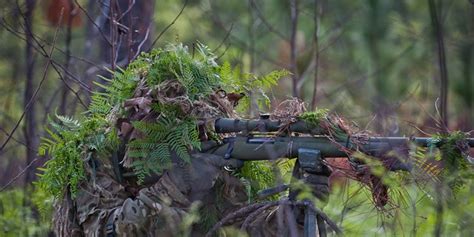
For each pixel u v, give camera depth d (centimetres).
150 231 816
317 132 787
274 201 803
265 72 1812
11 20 1467
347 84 1814
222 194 841
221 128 821
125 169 848
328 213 1007
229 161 818
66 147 871
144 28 1309
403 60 1870
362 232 985
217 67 877
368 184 790
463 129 1516
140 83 853
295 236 767
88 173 858
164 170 830
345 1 2017
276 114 808
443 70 1204
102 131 862
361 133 787
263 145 802
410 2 1958
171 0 1870
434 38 1772
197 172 817
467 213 856
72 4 1508
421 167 779
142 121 826
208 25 1889
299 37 1941
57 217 890
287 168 888
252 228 838
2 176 1384
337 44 1952
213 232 827
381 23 1950
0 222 1144
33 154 1265
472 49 1714
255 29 1920
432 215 938
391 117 1273
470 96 1659
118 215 820
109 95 875
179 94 834
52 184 878
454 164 770
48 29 1581
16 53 1648
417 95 1728
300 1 1991
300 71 1834
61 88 1348
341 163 806
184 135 815
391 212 902
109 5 1200
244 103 901
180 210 817
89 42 1509
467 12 1758
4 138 1501
